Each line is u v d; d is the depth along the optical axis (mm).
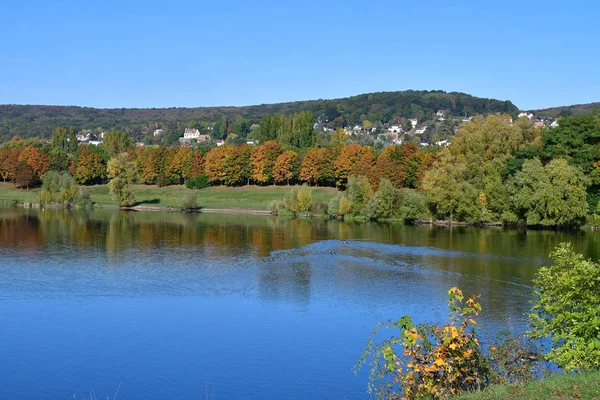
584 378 19766
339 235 89500
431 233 91875
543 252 70625
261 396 29250
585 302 24797
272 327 40094
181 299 47656
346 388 29984
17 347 36094
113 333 38781
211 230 95500
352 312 43719
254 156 168125
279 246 77375
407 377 19484
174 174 174875
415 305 45562
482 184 103688
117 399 29047
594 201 96562
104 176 178500
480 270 59406
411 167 135875
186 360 34000
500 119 108562
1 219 106688
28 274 56688
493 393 18672
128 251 71812
